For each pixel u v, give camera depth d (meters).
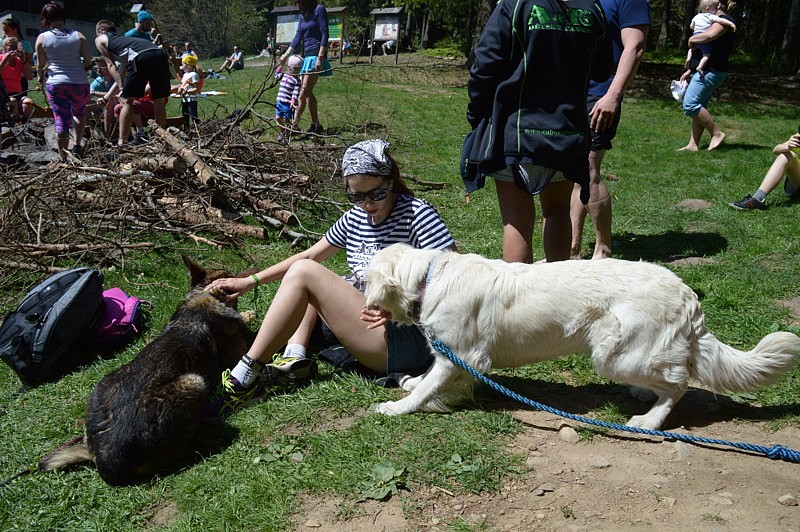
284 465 3.10
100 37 8.96
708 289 5.05
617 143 11.91
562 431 3.25
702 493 2.76
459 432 3.23
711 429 3.30
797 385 3.65
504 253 4.18
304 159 8.40
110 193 6.40
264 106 15.09
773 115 16.14
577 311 3.19
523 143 3.80
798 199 7.52
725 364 3.16
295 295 3.59
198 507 2.90
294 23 21.38
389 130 11.28
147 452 3.06
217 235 6.39
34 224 6.10
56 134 9.03
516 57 3.81
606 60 4.06
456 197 8.27
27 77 12.57
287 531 2.70
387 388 3.74
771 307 4.73
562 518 2.65
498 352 3.37
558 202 4.44
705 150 11.22
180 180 6.89
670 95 19.02
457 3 31.06
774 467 2.94
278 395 3.72
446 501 2.80
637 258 6.07
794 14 23.83
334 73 20.47
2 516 2.99
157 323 4.74
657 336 3.12
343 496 2.86
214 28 32.97
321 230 6.82
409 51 37.88
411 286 3.26
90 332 4.38
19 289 5.37
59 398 3.95
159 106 9.51
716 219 7.10
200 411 3.24
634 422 3.27
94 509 3.00
